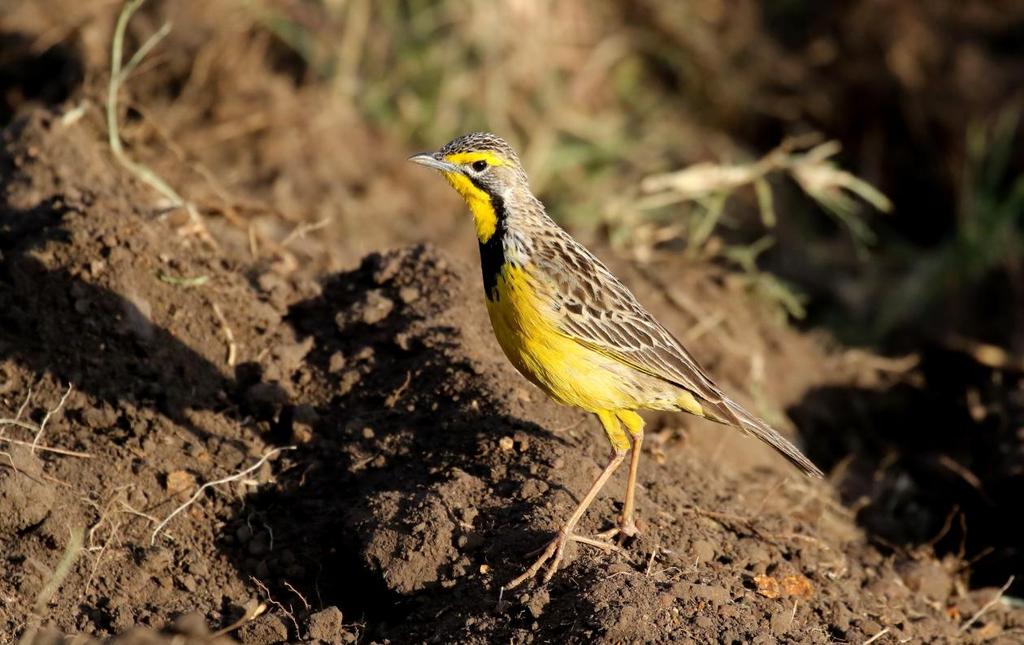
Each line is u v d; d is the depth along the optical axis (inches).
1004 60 781.9
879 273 701.9
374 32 718.5
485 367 417.4
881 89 768.9
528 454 389.4
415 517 359.9
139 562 359.3
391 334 432.8
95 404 394.6
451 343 424.2
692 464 440.8
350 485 391.2
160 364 408.8
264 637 340.5
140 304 415.5
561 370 374.6
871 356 580.7
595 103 759.7
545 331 370.9
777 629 351.9
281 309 443.8
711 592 347.3
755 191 723.4
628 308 382.0
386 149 674.2
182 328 419.2
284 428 409.7
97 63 618.2
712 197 689.6
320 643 338.3
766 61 783.1
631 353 375.6
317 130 656.4
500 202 375.6
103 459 380.8
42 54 622.8
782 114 772.6
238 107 647.8
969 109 763.4
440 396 410.3
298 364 427.2
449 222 644.1
